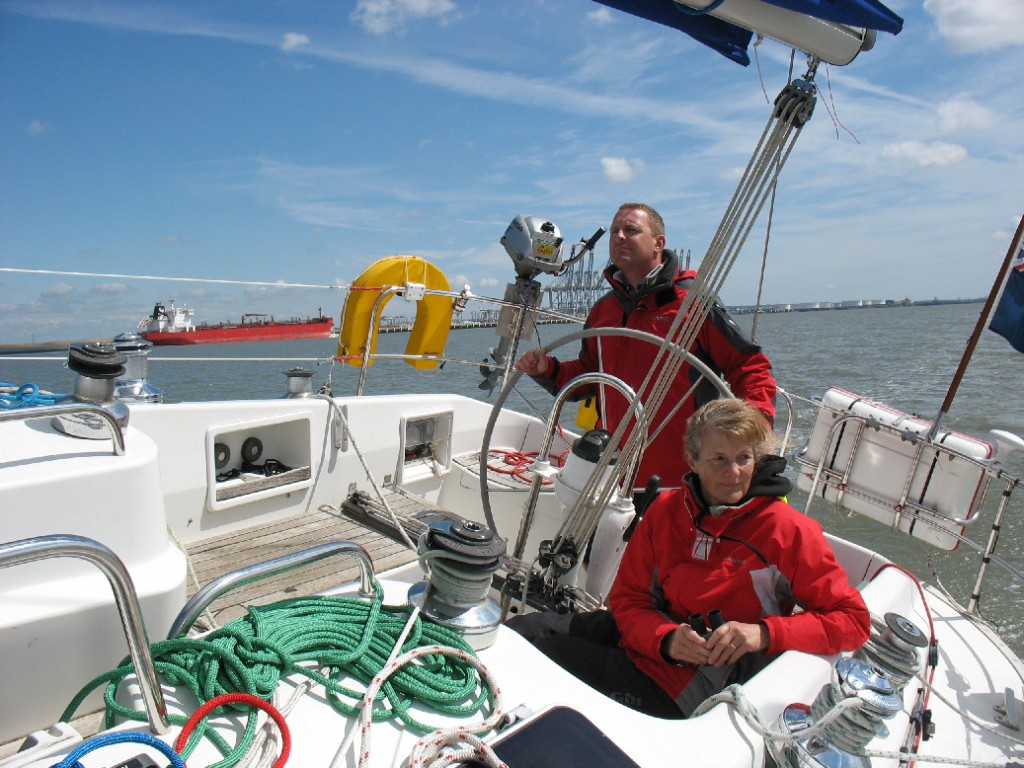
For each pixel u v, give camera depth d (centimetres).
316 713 125
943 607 278
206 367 1245
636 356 287
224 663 129
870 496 326
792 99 176
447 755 109
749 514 182
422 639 144
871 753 136
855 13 147
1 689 142
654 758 125
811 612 174
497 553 149
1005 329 350
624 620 189
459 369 1187
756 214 192
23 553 97
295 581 228
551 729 121
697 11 152
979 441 294
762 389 266
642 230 280
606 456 207
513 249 384
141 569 165
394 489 338
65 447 167
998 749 203
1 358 283
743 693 141
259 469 298
